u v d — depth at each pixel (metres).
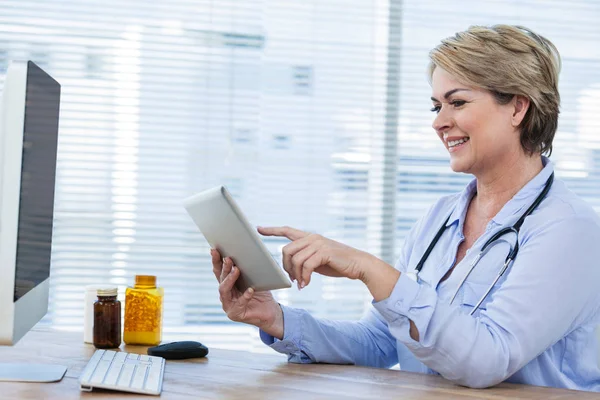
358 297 2.81
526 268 1.33
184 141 2.72
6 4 2.62
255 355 1.58
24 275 1.22
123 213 2.68
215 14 2.74
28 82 1.19
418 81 2.87
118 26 2.68
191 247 2.72
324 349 1.53
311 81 2.80
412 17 2.88
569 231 1.35
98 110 2.66
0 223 1.15
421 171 2.87
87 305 1.64
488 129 1.45
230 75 2.75
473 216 1.58
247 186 2.76
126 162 2.68
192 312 2.72
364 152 2.83
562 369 1.41
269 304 1.52
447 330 1.26
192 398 1.15
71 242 2.64
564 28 3.01
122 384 1.16
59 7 2.65
